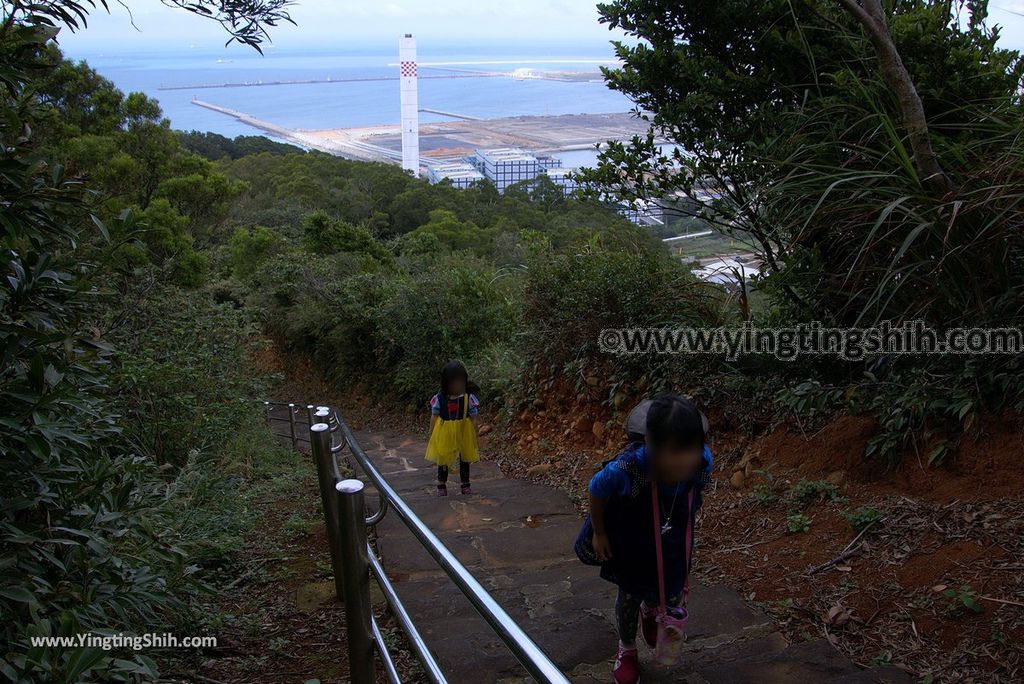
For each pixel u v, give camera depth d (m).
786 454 4.78
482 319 11.94
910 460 4.04
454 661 3.37
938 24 4.85
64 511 2.69
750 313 6.05
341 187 61.47
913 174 3.99
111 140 14.91
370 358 15.06
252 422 9.04
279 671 3.50
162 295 8.92
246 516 5.49
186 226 15.60
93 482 2.75
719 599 3.60
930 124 4.61
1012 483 3.52
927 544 3.49
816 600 3.45
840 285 4.84
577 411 7.34
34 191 2.45
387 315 12.80
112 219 2.98
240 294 21.97
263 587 4.55
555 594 4.02
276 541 5.35
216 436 7.67
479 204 60.16
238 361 9.41
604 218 33.44
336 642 3.79
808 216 4.48
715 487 4.94
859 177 4.14
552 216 56.19
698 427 2.51
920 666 2.86
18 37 2.55
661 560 2.77
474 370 10.58
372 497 6.70
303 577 4.69
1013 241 3.96
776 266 5.35
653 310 6.66
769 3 5.51
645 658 3.20
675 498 2.76
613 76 6.19
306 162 68.62
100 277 3.22
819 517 4.10
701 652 3.19
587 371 7.22
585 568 4.44
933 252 4.07
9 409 2.34
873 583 3.42
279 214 40.03
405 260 22.25
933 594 3.20
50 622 2.38
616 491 2.75
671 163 6.14
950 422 3.96
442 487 6.43
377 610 4.15
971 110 4.61
